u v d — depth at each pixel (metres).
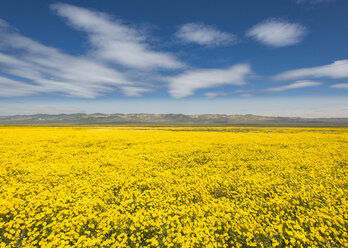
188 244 4.59
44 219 5.89
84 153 17.92
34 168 11.75
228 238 5.13
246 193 8.30
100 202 6.87
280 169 12.31
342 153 17.34
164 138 30.91
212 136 35.03
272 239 4.83
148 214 6.09
